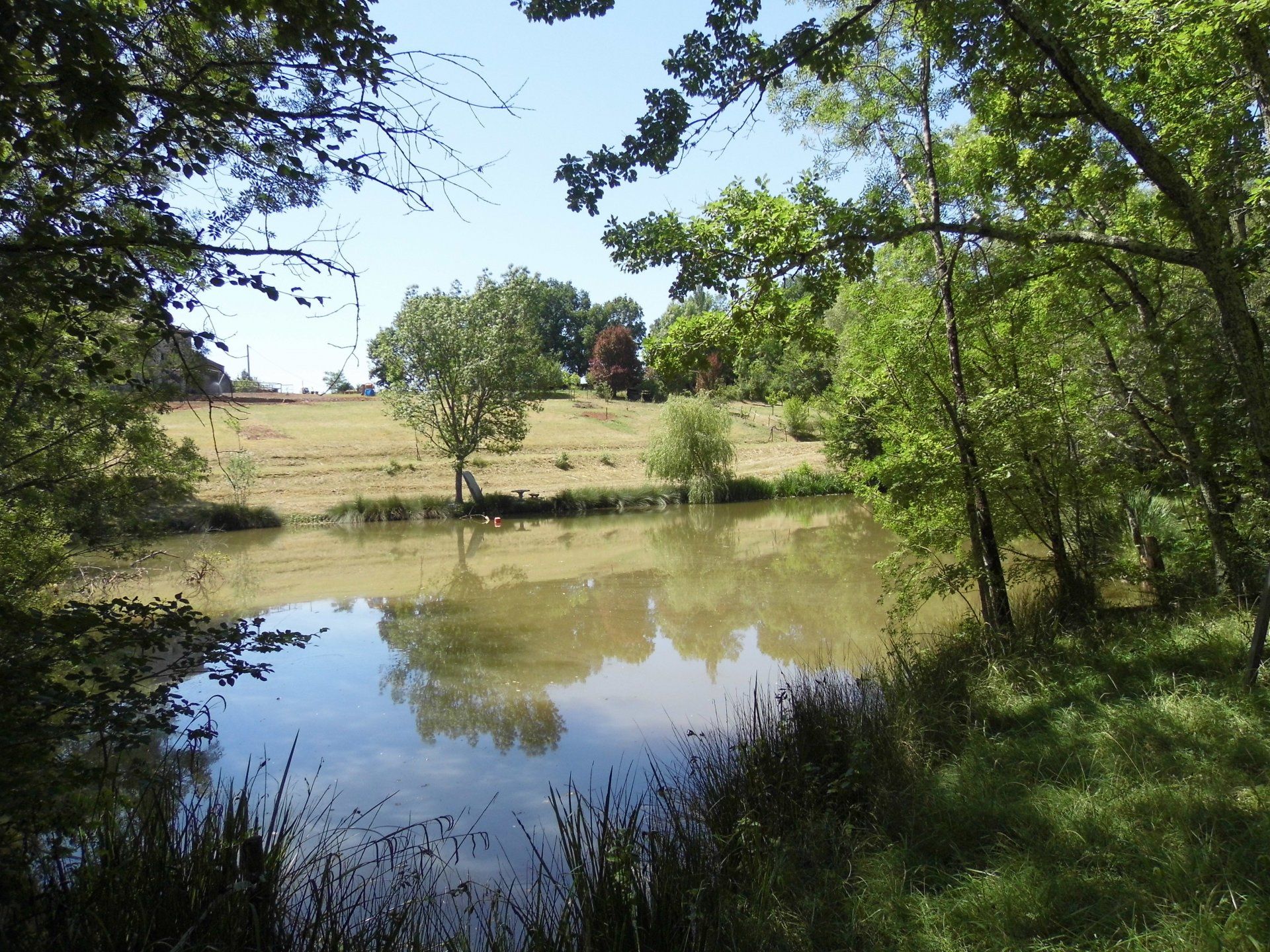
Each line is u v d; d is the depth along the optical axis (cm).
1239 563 929
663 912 452
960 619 1242
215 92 470
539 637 1413
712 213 793
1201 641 779
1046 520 1024
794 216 762
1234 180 936
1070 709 680
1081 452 993
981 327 1017
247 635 591
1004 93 845
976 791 569
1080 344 1072
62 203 435
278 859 470
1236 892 396
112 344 512
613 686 1113
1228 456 970
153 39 470
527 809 719
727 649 1290
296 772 817
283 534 2855
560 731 933
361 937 438
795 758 665
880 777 626
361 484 3666
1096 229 966
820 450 4666
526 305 3481
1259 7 654
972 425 938
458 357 3372
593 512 3472
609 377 7388
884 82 998
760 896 477
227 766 831
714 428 3697
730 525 2980
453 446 3400
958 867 495
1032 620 954
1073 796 532
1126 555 1327
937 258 973
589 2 668
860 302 1114
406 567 2195
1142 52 763
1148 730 604
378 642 1388
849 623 1417
